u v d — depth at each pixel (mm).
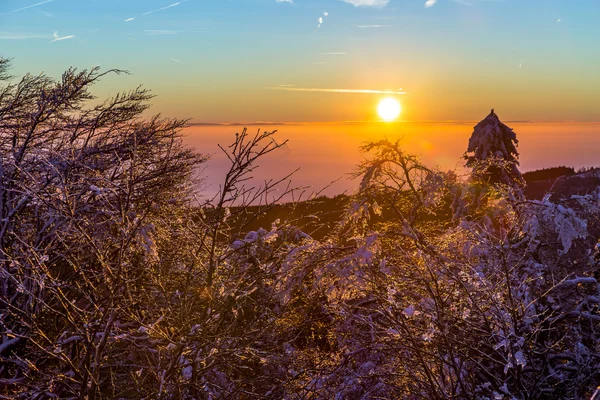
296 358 6797
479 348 6191
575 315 6398
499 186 7922
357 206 7895
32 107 10492
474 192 8008
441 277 6102
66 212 6207
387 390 6441
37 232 7988
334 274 7227
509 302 5586
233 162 5922
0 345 7039
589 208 7320
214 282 5863
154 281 5781
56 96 10016
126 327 6824
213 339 5777
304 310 7473
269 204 6223
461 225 6961
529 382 6047
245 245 6598
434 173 7977
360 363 7145
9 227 8492
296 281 7227
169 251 6828
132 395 5922
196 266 6352
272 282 6965
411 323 6184
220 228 6328
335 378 6648
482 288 5590
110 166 9711
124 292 5824
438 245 7145
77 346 6445
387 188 8023
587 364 6066
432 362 6055
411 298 6441
